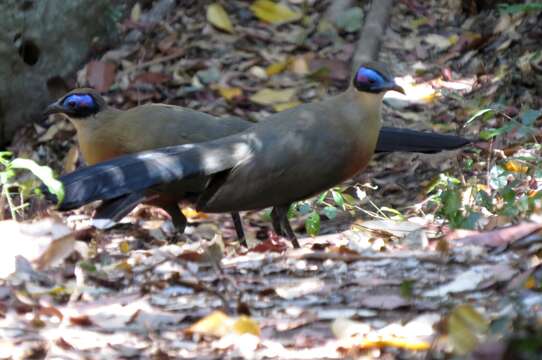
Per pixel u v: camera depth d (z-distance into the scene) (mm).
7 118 17344
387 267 9211
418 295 8234
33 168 10633
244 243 12453
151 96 17281
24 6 17156
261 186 11055
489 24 18219
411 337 7395
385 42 18031
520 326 6438
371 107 11469
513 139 15086
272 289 8617
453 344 6766
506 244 9430
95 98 12492
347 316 7938
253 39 18203
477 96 16719
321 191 11469
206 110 16922
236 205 11133
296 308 8180
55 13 17438
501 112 14273
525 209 11156
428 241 10297
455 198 11859
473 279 8453
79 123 12562
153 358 7332
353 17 18453
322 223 13672
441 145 13125
